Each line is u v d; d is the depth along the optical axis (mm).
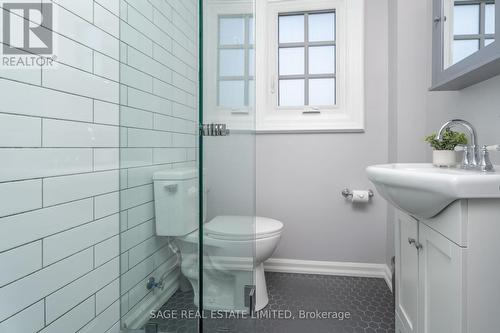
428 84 1621
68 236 917
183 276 1125
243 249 1294
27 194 777
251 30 1441
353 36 1978
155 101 1210
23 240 767
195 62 1037
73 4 928
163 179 1202
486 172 878
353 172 2004
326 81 2123
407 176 755
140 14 1205
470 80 1106
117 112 1143
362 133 1987
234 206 1217
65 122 901
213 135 1078
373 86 1973
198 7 1002
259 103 2111
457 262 678
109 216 1104
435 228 797
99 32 1044
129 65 1188
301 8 2080
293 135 2076
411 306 1000
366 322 1442
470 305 664
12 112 738
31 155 788
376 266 1984
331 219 2041
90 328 1015
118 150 1143
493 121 1045
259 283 1586
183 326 1124
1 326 713
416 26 1655
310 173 2061
